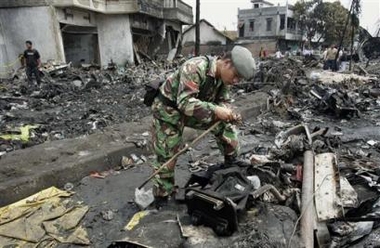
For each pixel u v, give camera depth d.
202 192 2.59
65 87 11.47
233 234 2.58
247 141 5.54
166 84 2.89
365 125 6.85
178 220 2.79
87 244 2.83
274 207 2.91
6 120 7.12
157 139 2.99
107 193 3.76
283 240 2.54
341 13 44.28
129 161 4.71
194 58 2.83
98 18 21.83
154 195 3.18
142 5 22.17
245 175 2.98
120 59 22.61
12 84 12.12
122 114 7.71
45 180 3.84
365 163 4.11
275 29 49.72
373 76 14.95
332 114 7.65
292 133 4.84
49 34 16.70
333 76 13.17
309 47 45.41
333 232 2.83
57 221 3.15
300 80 10.95
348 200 2.95
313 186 3.14
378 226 2.96
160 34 29.20
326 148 4.51
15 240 2.88
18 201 3.54
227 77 2.77
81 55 21.23
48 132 6.13
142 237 2.60
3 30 16.27
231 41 43.88
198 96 2.86
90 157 4.39
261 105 7.99
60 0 16.75
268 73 10.69
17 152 4.56
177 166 4.47
